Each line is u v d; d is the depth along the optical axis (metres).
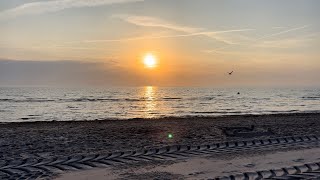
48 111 40.97
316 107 49.22
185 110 43.19
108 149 12.39
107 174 8.73
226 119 26.50
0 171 9.27
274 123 21.95
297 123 21.73
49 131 18.09
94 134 16.59
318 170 8.98
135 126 20.30
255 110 43.22
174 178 8.26
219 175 8.52
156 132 17.16
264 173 8.62
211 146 12.56
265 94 104.50
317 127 19.03
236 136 15.38
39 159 10.66
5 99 65.38
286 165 9.52
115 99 69.94
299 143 13.17
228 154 11.11
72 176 8.59
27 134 16.80
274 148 12.13
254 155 10.91
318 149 11.93
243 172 8.78
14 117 33.94
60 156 11.15
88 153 11.63
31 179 8.36
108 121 25.50
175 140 14.39
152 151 11.69
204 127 19.30
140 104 55.06
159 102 60.78
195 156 10.86
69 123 23.88
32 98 70.00
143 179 8.22
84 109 44.28
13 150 12.27
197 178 8.23
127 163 9.94
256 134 15.57
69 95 88.56
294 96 88.75
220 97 81.88
